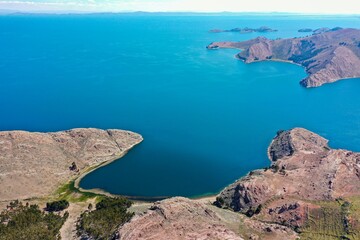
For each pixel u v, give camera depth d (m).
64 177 170.75
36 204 149.50
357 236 120.56
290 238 122.69
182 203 123.25
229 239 111.06
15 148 173.25
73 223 134.25
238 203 146.38
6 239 115.00
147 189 163.88
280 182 152.25
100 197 156.62
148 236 106.69
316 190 147.12
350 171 159.12
